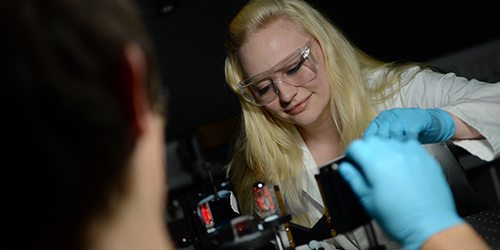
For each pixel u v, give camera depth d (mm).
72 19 281
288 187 1591
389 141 646
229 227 893
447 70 3654
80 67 282
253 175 1800
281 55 1368
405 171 591
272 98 1462
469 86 1357
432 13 3693
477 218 1148
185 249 1579
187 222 955
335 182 808
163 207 396
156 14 3199
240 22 1424
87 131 293
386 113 1117
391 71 1680
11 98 278
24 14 274
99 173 312
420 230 561
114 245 333
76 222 321
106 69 295
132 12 325
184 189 4035
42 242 324
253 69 1429
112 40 295
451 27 3707
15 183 304
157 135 372
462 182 1521
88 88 286
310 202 1608
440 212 570
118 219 332
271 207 951
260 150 1721
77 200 313
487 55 3572
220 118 4398
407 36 3777
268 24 1403
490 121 1167
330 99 1571
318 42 1484
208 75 4020
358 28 3773
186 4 3178
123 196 330
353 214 820
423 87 1521
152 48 345
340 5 3660
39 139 288
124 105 314
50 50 276
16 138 289
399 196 577
